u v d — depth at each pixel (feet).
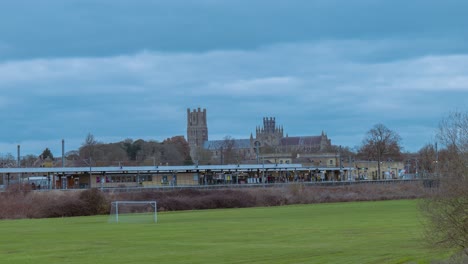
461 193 119.75
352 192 547.90
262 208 447.01
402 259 144.87
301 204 495.00
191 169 648.79
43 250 185.47
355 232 225.76
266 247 180.86
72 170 574.97
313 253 162.50
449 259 127.95
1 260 161.89
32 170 556.10
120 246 193.16
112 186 609.01
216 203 470.80
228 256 160.15
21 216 393.70
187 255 164.45
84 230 267.18
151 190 515.91
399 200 507.71
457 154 122.31
